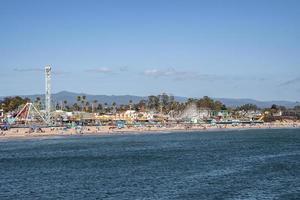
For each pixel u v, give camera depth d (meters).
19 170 91.12
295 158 111.19
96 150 139.88
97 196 60.53
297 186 67.75
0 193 63.72
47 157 118.25
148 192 63.09
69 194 62.28
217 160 107.81
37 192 64.19
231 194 61.25
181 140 194.75
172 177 77.88
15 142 181.62
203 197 59.22
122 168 92.19
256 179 74.88
